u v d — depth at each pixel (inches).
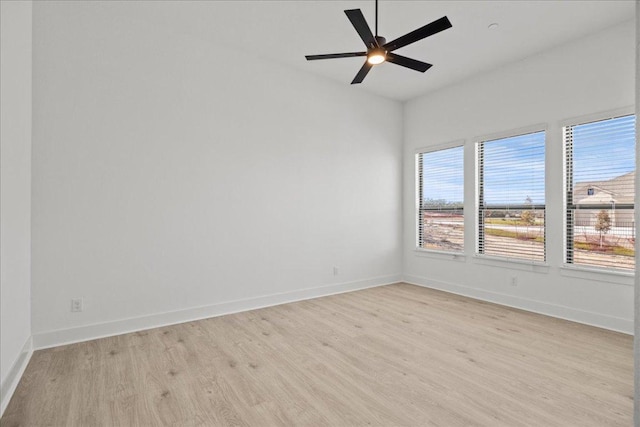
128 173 124.2
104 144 119.7
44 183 109.3
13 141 87.5
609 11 117.3
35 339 108.0
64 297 113.0
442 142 189.0
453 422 70.8
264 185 157.0
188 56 136.9
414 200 206.7
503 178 162.7
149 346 110.9
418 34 92.2
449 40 137.9
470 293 175.3
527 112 151.1
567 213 140.0
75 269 114.8
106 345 111.7
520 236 155.7
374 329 126.7
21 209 95.3
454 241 185.8
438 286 191.9
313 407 76.5
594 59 129.9
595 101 129.3
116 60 122.0
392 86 187.5
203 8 120.0
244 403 78.3
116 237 122.0
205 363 98.5
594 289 130.2
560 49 140.1
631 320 120.5
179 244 135.0
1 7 78.6
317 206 175.2
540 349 107.5
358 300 168.6
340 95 183.9
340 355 103.8
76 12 115.0
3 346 78.5
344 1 115.6
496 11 119.1
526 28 128.9
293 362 99.0
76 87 114.7
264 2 116.6
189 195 137.0
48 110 109.9
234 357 102.6
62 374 91.9
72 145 114.0
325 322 134.9
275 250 160.6
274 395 81.5
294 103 166.6
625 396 80.0
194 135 138.2
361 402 78.4
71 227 114.0
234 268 148.6
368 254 196.7
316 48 148.5
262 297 156.4
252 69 153.5
